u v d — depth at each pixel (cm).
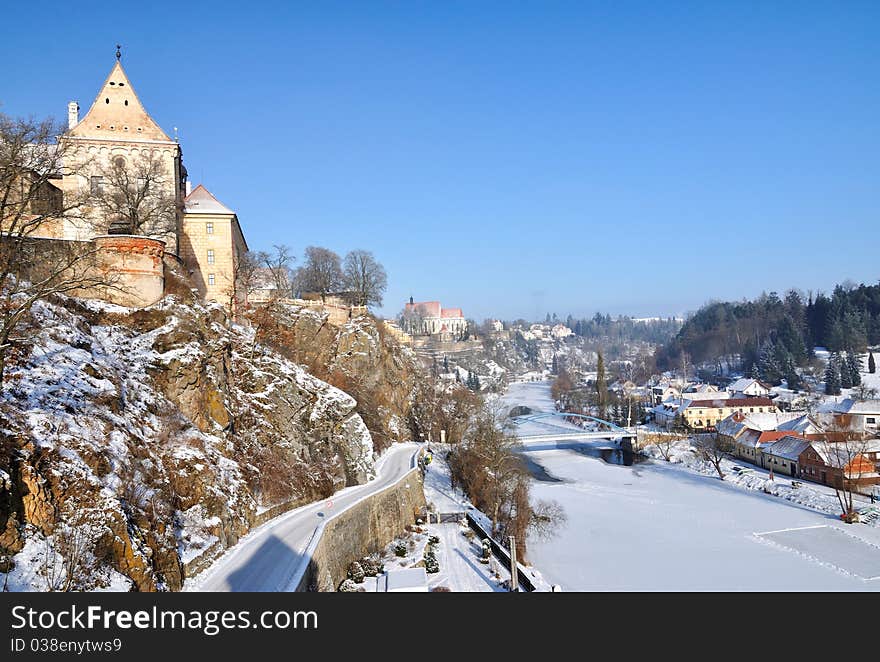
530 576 5725
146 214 7169
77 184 7562
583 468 13100
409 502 7106
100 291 5175
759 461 12562
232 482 4550
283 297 9800
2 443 2756
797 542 7881
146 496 3431
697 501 10062
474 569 5734
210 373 5100
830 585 6431
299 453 5925
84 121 7825
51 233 6900
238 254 8838
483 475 8206
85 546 2775
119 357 4469
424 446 10206
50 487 2836
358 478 6669
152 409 4259
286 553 4003
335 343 10231
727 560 7194
